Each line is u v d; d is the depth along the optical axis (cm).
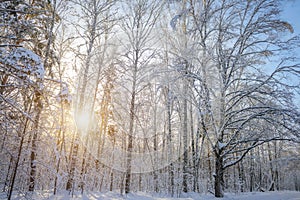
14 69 400
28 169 517
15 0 412
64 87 484
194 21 1281
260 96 1125
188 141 1677
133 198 941
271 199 915
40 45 515
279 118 1051
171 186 1277
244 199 943
